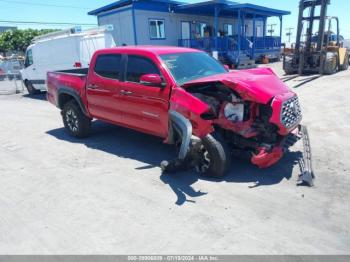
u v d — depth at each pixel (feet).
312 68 53.62
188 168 15.92
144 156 18.31
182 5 78.79
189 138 13.47
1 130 26.58
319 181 14.15
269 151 13.71
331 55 51.88
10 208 12.93
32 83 48.44
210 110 14.25
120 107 18.43
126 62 17.93
